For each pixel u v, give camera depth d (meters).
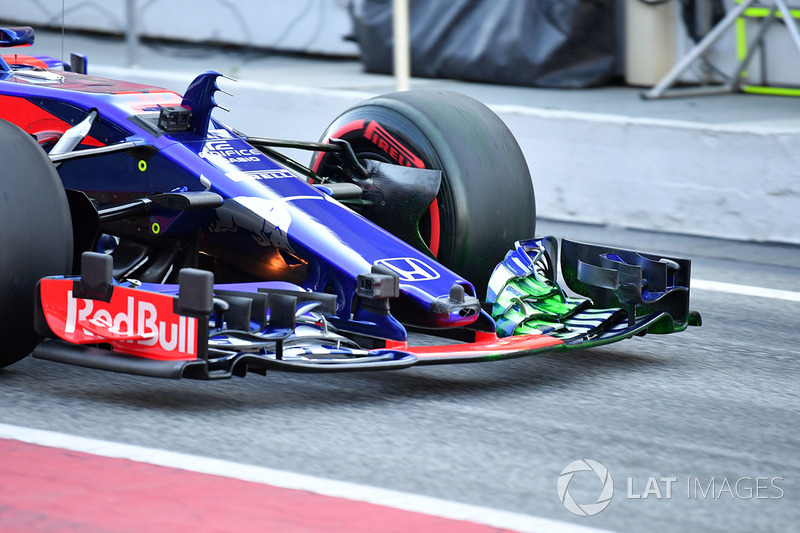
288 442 12.46
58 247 14.14
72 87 17.14
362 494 10.99
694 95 41.50
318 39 52.12
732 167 27.25
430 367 16.14
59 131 16.83
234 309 12.98
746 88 42.88
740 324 19.73
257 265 15.68
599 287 16.42
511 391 15.05
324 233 15.03
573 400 14.73
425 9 44.84
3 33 19.16
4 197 13.52
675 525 10.68
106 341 13.31
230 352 13.02
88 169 16.47
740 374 16.48
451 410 14.01
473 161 17.25
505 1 43.22
